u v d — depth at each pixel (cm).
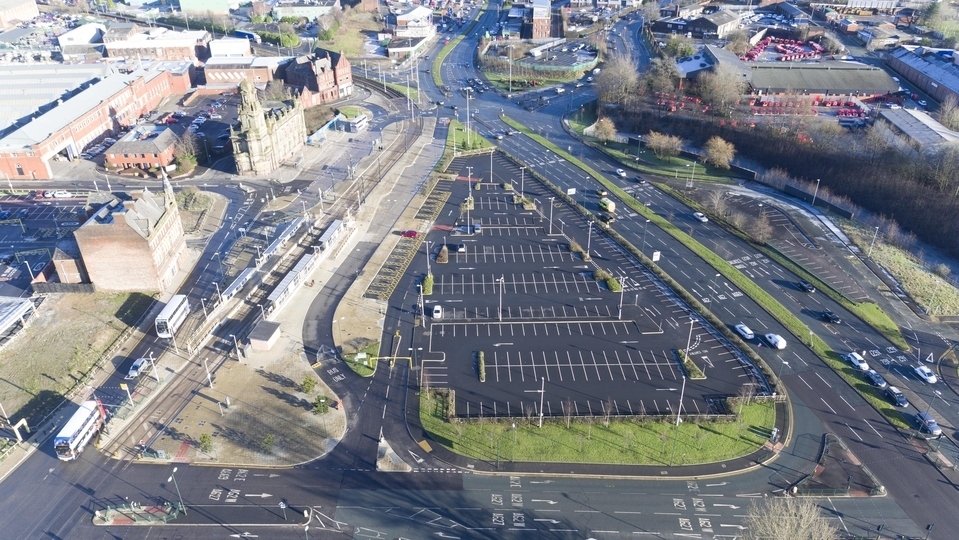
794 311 15025
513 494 10475
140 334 14000
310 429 11631
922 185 19338
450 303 15162
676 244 17825
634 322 14562
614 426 11706
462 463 11006
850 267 16750
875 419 11994
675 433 11588
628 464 11000
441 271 16438
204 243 17450
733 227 18700
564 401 12250
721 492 10519
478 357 13375
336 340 13862
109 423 11719
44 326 14062
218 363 13200
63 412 11981
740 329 14150
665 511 10200
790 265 16800
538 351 13612
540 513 10162
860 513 10162
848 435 11631
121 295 15175
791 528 8894
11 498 10300
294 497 10369
